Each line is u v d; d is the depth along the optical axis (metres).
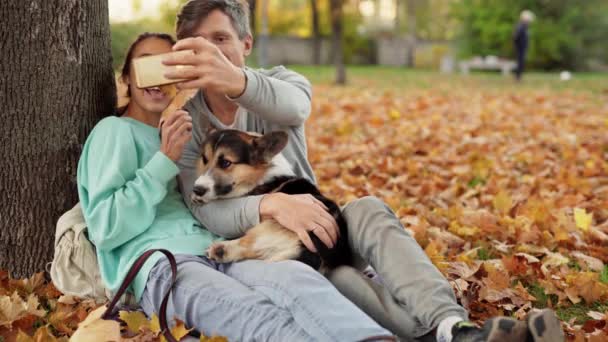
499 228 4.93
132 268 3.11
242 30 3.73
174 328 3.00
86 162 3.47
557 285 3.92
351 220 3.20
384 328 2.96
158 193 3.29
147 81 3.26
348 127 10.46
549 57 31.00
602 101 15.70
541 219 5.12
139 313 3.15
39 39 3.58
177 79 3.19
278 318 2.85
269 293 2.94
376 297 3.02
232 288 2.98
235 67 3.29
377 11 46.81
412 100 15.65
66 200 3.73
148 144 3.50
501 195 5.64
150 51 3.60
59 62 3.63
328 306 2.79
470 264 4.23
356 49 39.41
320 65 37.00
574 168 7.46
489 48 30.86
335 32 21.42
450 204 5.98
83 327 2.99
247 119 3.85
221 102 3.75
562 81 23.73
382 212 3.15
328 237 3.20
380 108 13.61
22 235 3.71
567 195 6.09
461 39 31.89
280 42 36.72
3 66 3.56
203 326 3.02
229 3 3.66
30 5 3.54
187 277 3.06
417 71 32.50
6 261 3.73
